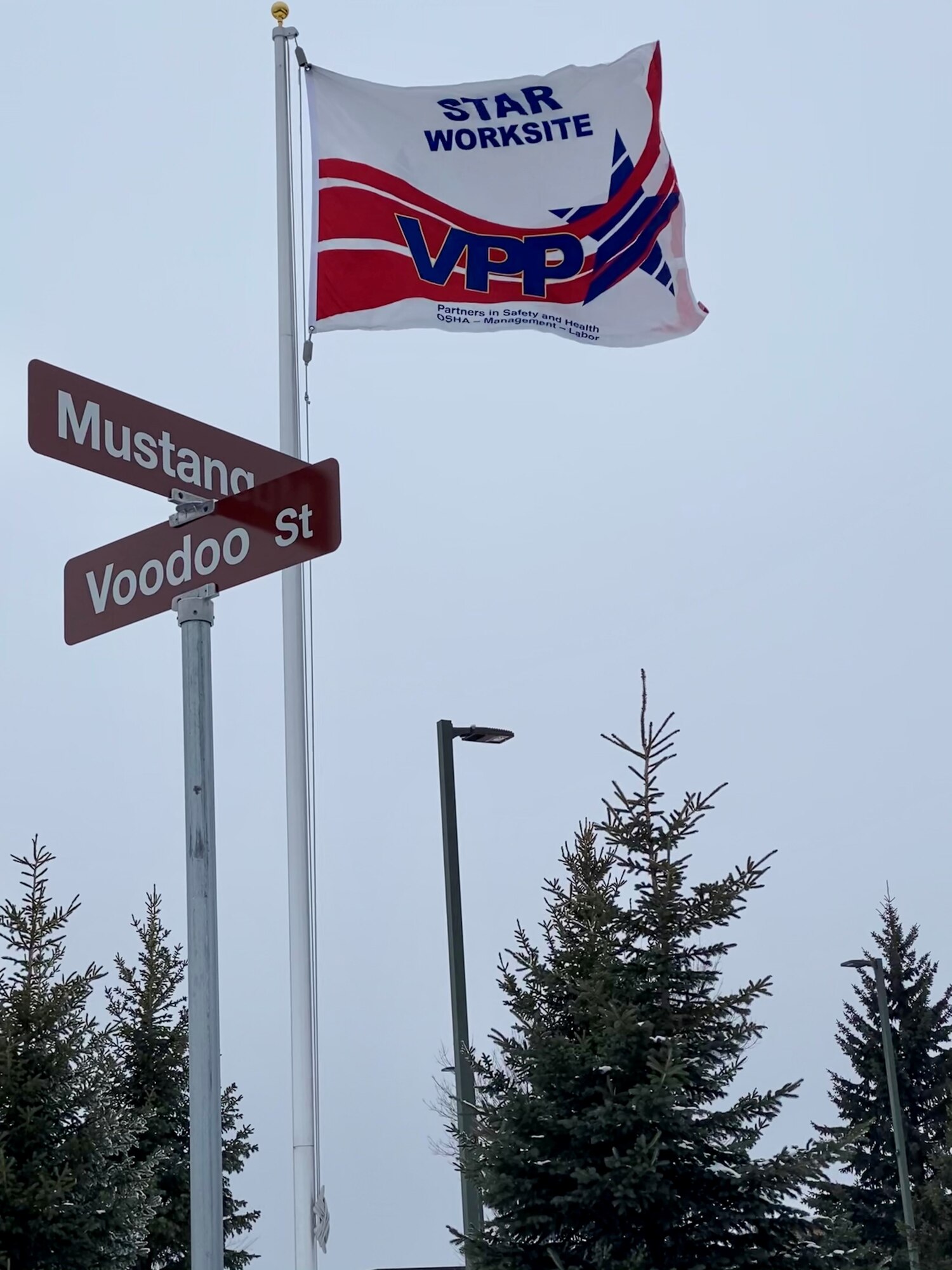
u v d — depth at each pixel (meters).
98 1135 12.09
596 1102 11.16
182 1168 16.75
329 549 4.79
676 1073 10.76
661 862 11.83
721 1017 11.62
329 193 15.37
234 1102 18.59
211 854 4.56
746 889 11.70
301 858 11.62
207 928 4.44
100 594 5.25
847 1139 11.13
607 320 15.83
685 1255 10.91
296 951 11.46
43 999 12.38
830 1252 11.07
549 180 15.88
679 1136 10.85
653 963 11.59
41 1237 11.44
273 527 4.93
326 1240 10.93
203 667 4.84
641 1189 10.57
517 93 15.91
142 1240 12.62
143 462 5.06
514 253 15.73
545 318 15.65
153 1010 17.34
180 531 5.11
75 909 12.73
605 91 16.11
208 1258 4.14
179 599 4.93
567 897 12.16
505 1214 11.43
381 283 15.30
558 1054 11.19
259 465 5.35
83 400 4.99
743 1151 10.83
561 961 11.94
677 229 16.16
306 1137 11.04
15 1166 11.62
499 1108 11.50
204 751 4.70
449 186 15.67
